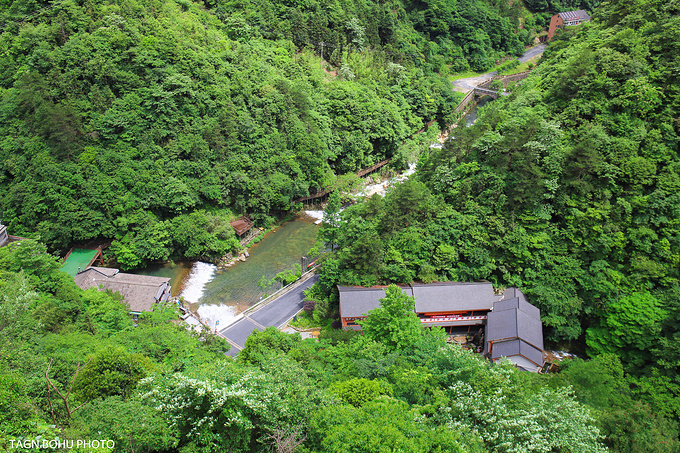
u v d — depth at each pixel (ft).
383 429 77.46
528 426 87.66
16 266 171.12
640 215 195.31
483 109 331.77
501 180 209.97
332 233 242.58
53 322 138.92
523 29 650.43
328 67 419.54
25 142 236.84
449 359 125.70
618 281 184.34
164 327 146.10
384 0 541.75
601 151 207.10
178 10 334.85
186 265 253.03
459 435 80.79
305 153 309.22
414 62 505.66
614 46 241.76
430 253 208.03
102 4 283.79
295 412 85.40
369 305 188.34
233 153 284.82
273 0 406.00
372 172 380.99
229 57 314.35
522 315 182.39
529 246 201.46
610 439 108.37
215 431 80.84
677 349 153.69
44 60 250.37
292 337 154.61
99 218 231.50
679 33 222.48
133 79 261.85
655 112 217.56
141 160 255.29
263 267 254.06
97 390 85.15
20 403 70.38
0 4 294.05
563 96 238.48
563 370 155.94
